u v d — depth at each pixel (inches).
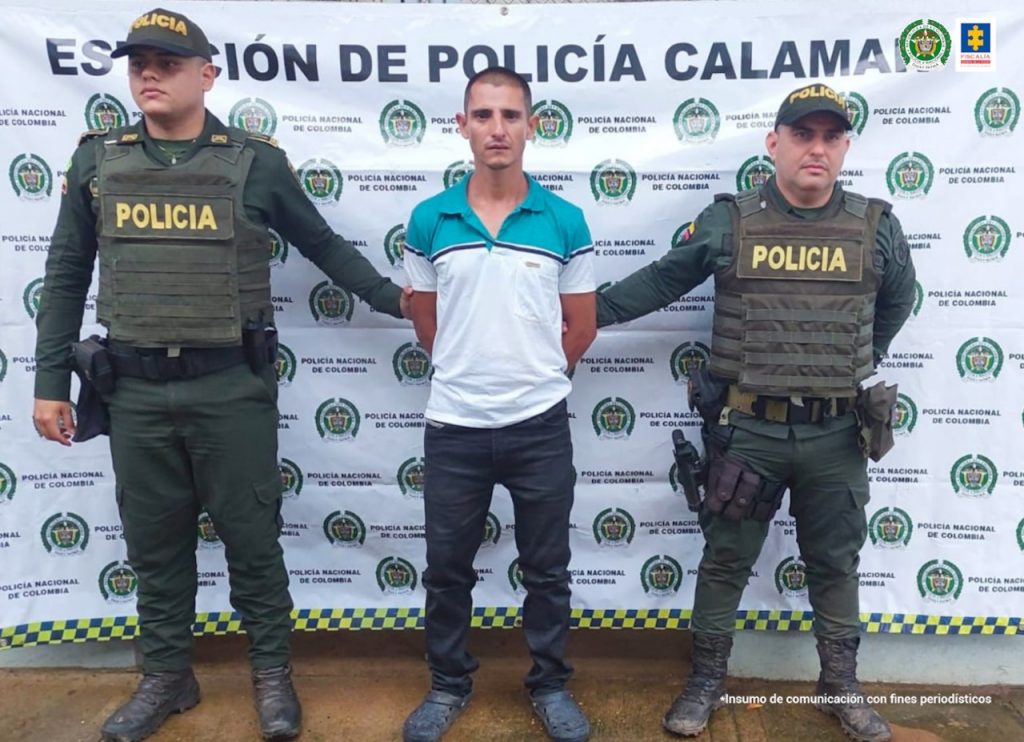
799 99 83.6
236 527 91.0
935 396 102.0
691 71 98.0
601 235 101.4
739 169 99.4
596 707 101.4
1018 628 104.6
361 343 103.6
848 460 89.4
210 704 101.7
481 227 83.8
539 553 91.0
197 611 108.6
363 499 107.0
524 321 84.3
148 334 83.4
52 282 87.2
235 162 84.4
